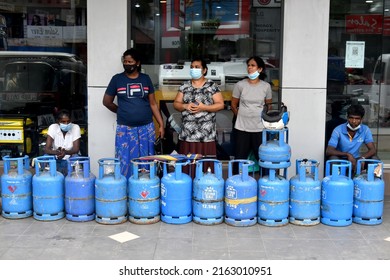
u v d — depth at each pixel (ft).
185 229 18.19
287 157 18.37
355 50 23.07
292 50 21.86
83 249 16.49
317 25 21.75
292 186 18.61
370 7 22.84
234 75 23.21
